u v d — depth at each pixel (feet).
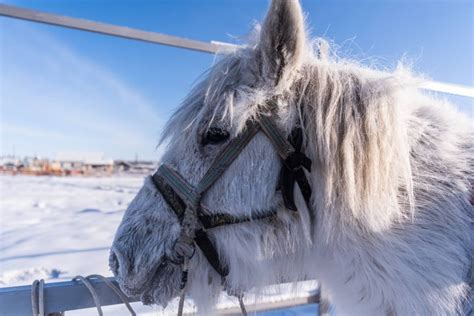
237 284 3.20
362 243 2.94
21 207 24.85
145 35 4.76
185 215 2.95
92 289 2.91
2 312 2.73
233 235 3.04
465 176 2.99
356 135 2.90
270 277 3.27
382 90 2.95
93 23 4.46
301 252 3.24
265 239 3.05
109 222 19.86
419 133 3.22
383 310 2.99
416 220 2.89
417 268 2.79
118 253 2.98
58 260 12.06
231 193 2.91
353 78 3.18
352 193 2.81
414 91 3.64
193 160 3.03
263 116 2.89
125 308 4.76
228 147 2.89
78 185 38.52
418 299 2.76
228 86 3.07
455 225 2.83
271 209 2.94
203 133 3.03
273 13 2.68
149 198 3.18
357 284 3.05
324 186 2.91
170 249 3.01
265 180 2.89
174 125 3.27
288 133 2.91
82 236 16.40
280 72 2.83
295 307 5.34
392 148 2.88
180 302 3.08
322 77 3.05
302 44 2.75
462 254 2.76
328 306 4.99
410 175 2.87
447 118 3.42
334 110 2.93
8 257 12.35
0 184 38.27
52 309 2.88
